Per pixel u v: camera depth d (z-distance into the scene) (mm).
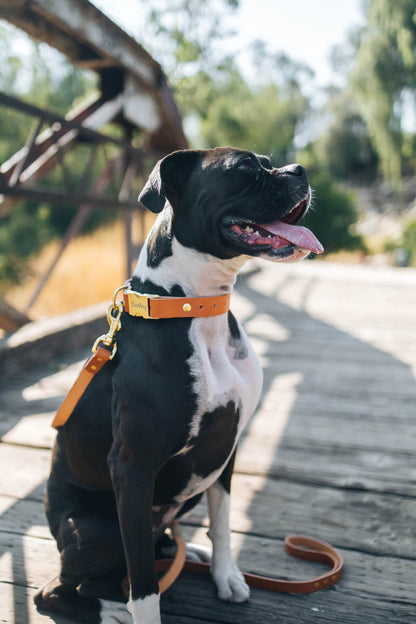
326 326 5828
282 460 2814
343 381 4086
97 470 1713
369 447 2953
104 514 1707
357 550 2088
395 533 2186
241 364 1721
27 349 4246
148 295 1569
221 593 1806
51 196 5453
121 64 6086
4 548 2094
